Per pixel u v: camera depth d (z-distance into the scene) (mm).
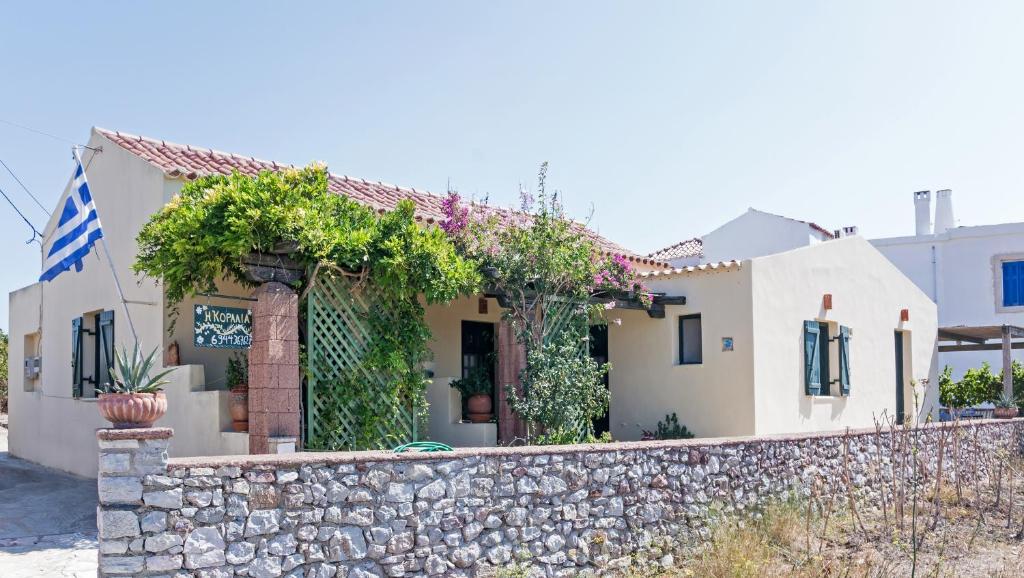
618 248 18766
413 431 11266
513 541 8062
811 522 10648
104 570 6023
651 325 15000
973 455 14805
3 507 11289
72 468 14703
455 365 14828
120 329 12992
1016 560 9852
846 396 15953
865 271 17078
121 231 13031
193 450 10844
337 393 10492
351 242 10305
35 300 17469
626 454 9102
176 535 6270
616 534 8859
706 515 9727
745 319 13617
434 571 7500
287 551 6738
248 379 10500
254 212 9430
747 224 27172
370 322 10930
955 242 27922
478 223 12273
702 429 14078
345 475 7113
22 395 17891
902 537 10570
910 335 18859
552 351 12438
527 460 8281
